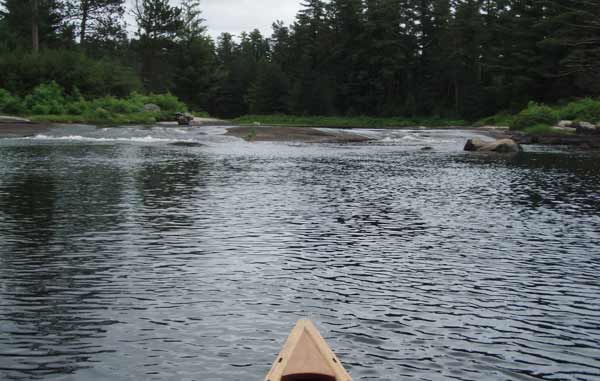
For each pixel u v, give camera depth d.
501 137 47.53
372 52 95.94
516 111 75.62
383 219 14.84
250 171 24.72
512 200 18.05
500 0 83.81
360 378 6.29
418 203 17.36
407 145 43.12
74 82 56.81
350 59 98.00
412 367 6.57
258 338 7.25
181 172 23.62
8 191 17.81
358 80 97.69
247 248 11.63
